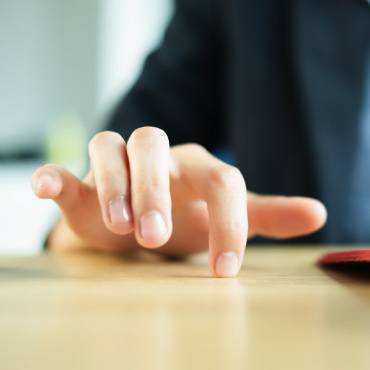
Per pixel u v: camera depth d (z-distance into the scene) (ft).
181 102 3.81
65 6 7.61
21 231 7.23
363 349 0.48
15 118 7.60
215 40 3.98
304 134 3.40
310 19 3.47
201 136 3.97
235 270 1.16
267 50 3.69
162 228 1.14
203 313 0.69
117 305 0.76
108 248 1.84
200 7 3.98
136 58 7.73
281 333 0.55
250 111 3.69
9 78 7.60
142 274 1.20
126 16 7.72
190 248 1.73
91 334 0.55
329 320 0.63
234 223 1.21
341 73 3.40
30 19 7.55
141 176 1.21
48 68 7.63
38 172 1.50
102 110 7.66
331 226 3.27
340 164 3.32
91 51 7.66
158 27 7.75
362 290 0.92
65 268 1.35
